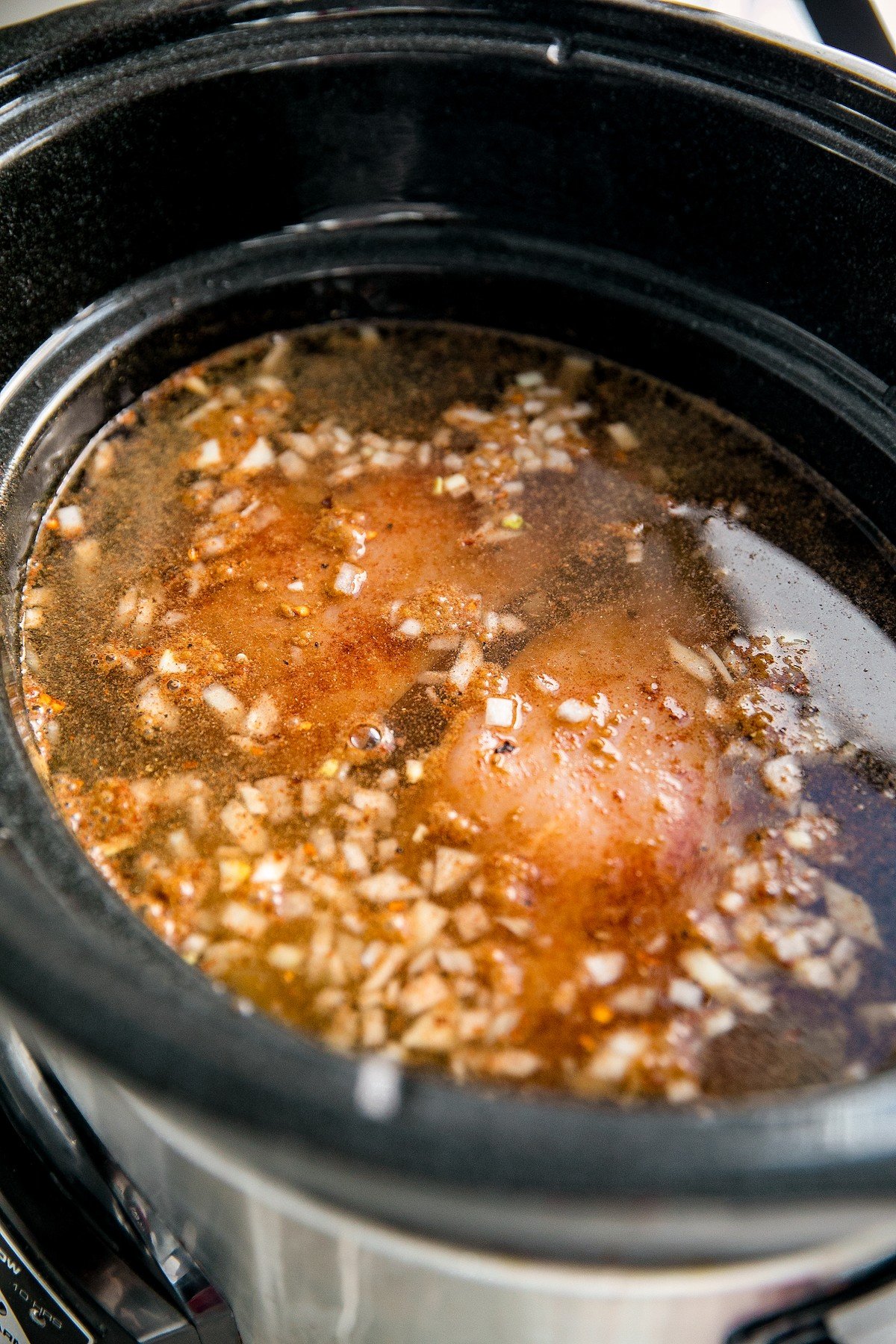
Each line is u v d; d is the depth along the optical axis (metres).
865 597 0.55
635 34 0.55
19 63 0.53
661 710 0.52
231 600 0.54
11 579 0.53
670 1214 0.38
